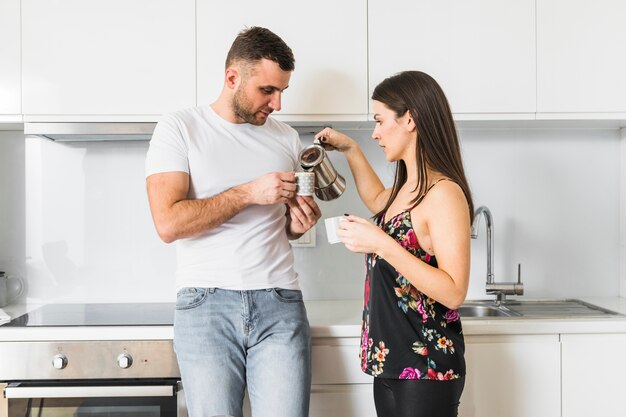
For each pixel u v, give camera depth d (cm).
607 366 183
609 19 200
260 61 154
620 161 233
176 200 152
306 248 230
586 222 232
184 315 155
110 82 195
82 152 226
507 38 198
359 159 187
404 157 150
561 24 199
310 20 196
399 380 139
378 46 197
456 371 139
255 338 155
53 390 170
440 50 198
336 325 179
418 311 139
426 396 136
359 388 180
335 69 197
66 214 226
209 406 148
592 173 231
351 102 198
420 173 142
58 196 226
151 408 176
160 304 221
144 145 227
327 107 198
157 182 154
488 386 182
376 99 149
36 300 226
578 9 199
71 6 193
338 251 230
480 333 181
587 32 199
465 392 182
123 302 227
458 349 141
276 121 181
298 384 154
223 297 155
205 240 158
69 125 195
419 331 139
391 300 140
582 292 231
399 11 197
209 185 159
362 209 230
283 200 154
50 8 193
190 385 151
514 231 233
